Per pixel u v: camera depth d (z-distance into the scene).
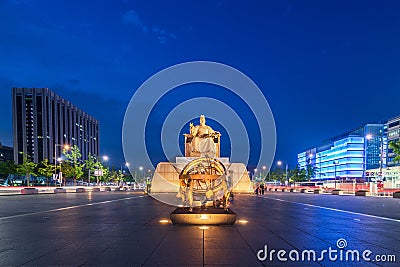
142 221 13.72
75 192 54.50
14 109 151.62
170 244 8.75
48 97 153.50
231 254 7.68
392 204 24.73
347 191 50.19
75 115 180.25
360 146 128.25
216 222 12.10
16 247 8.56
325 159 150.75
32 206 22.39
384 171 71.31
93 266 6.78
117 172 128.12
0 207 21.61
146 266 6.74
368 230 11.20
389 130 122.38
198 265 6.80
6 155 167.00
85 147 192.38
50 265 6.89
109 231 11.02
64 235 10.31
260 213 17.08
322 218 14.75
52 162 153.25
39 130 150.62
